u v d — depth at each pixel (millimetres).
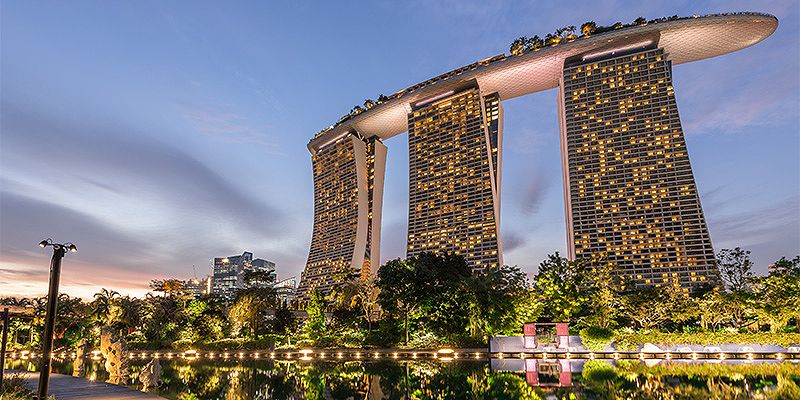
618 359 57469
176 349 88562
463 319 70500
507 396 31500
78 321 113438
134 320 109500
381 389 35438
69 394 28953
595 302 78688
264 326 98250
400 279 76438
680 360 55719
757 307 66938
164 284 118188
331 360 64125
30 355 86938
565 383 37094
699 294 123812
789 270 70750
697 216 194750
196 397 32406
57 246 22453
